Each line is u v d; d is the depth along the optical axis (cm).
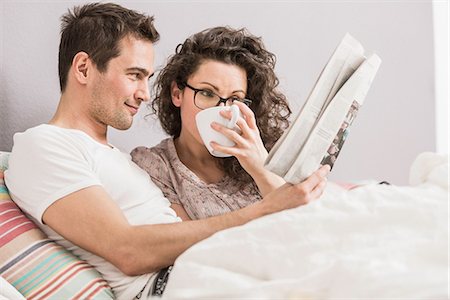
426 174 132
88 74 176
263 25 256
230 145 175
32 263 147
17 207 161
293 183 155
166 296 95
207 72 185
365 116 283
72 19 183
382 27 287
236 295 89
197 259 98
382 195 108
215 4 246
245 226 103
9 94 201
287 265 96
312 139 147
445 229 100
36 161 156
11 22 202
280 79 259
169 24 236
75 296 144
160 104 200
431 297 85
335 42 273
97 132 180
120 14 179
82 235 150
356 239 99
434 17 302
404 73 293
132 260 148
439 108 303
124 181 166
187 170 188
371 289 86
